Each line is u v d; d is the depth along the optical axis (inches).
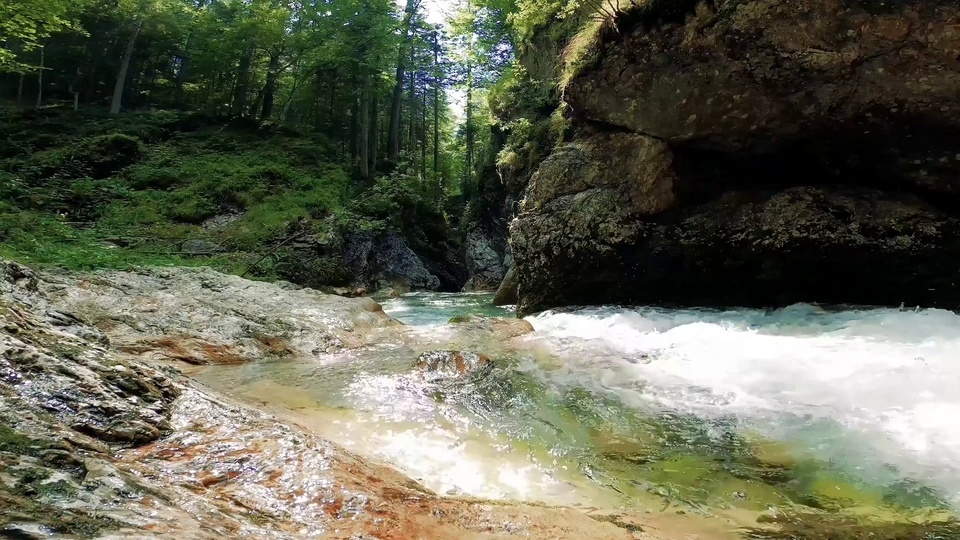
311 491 97.5
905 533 104.8
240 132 1006.4
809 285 350.3
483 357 242.5
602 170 435.5
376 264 843.4
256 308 327.6
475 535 97.0
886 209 319.9
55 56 1138.7
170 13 1203.2
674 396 194.2
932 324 253.0
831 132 323.6
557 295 459.5
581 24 575.2
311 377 229.0
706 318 346.9
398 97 1226.0
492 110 904.9
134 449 104.3
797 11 307.3
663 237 400.2
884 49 290.7
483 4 866.1
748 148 359.6
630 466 141.3
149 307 290.2
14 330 125.9
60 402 105.0
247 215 746.8
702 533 107.1
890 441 143.3
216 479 97.2
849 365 203.0
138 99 1255.5
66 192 688.4
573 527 104.6
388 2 1116.5
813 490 123.9
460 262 1050.7
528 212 481.1
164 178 790.5
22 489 61.0
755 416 169.2
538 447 154.3
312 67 1098.7
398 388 209.9
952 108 284.2
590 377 223.8
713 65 346.6
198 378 224.7
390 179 975.0
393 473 123.7
